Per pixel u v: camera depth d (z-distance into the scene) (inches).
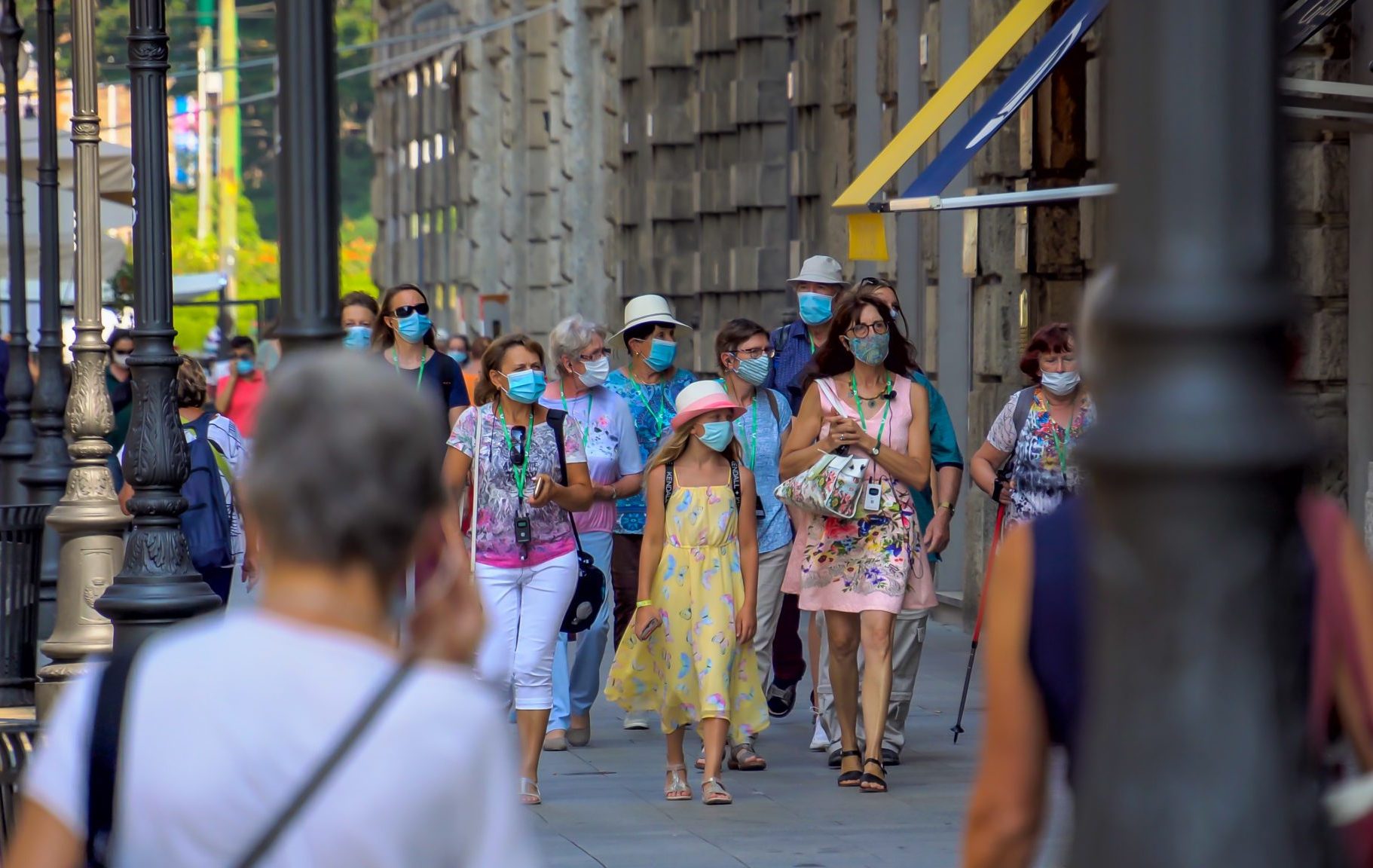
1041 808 367.2
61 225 2699.3
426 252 6811.0
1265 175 252.1
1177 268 252.8
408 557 307.6
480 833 292.8
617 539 1332.4
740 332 1245.7
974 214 1823.3
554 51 4431.6
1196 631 258.4
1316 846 261.3
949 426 1171.9
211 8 6948.8
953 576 2032.5
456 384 1321.4
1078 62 1723.7
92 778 293.3
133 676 296.4
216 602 900.6
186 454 899.4
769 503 1264.8
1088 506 275.6
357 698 290.5
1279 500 258.8
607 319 3678.6
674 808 1052.5
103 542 1216.2
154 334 902.4
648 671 1088.8
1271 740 259.0
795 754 1223.5
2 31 2033.7
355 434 302.5
